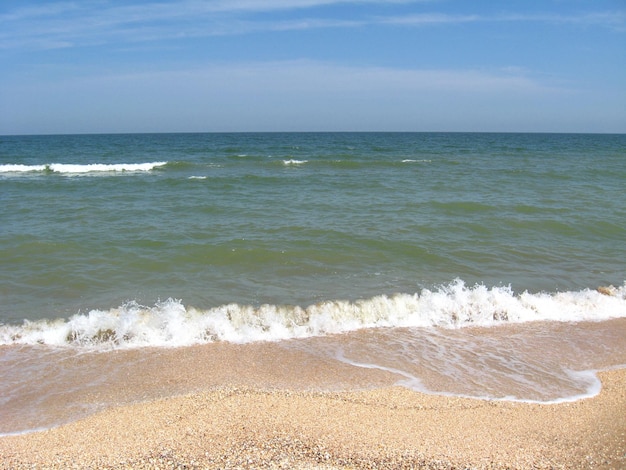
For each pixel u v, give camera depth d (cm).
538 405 605
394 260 1166
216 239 1294
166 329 803
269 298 947
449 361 729
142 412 571
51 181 2391
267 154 4516
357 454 491
